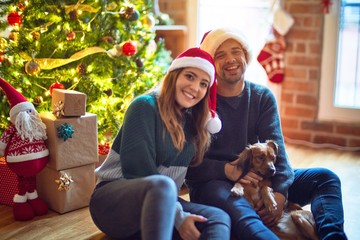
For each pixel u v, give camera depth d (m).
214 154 2.11
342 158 3.26
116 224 1.72
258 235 1.69
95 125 2.29
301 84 3.64
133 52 2.69
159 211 1.42
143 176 1.73
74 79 2.64
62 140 2.18
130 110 1.79
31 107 2.14
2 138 2.12
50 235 2.01
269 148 1.96
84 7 2.61
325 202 1.96
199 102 1.91
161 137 1.79
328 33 3.48
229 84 2.11
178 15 4.08
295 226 1.98
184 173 1.91
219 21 4.01
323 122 3.61
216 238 1.61
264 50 3.66
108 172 1.83
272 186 2.02
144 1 3.17
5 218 2.18
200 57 1.82
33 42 2.51
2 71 2.46
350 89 3.56
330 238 1.78
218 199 1.89
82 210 2.29
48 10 2.55
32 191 2.21
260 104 2.17
